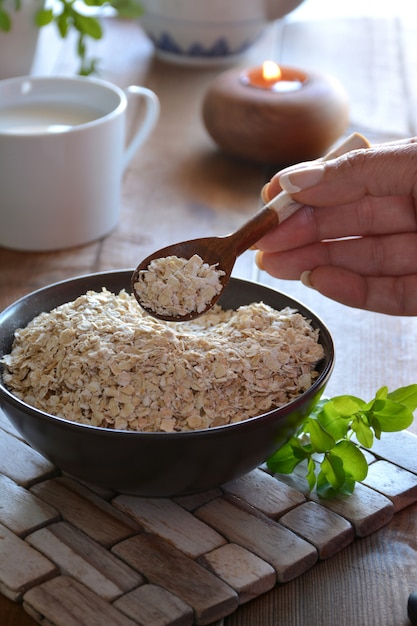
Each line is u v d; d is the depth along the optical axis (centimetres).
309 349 66
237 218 91
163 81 114
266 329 67
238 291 71
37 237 86
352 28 127
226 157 101
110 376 63
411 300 75
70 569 60
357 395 73
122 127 87
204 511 63
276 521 63
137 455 59
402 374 75
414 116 107
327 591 60
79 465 61
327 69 116
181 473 61
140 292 67
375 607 59
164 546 61
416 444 68
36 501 64
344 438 66
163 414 62
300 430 65
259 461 62
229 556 60
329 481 64
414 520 64
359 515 63
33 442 62
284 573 60
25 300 69
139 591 59
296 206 70
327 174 69
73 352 64
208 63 117
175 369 63
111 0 104
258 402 64
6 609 59
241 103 96
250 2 111
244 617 59
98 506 64
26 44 102
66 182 84
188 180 97
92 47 121
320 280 75
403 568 61
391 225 73
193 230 90
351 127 104
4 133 82
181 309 66
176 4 111
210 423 62
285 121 95
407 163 68
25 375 66
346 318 80
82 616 57
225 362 63
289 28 127
